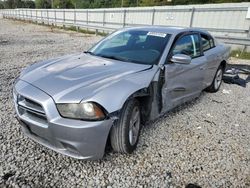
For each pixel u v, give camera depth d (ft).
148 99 10.26
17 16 142.10
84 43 46.01
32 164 8.97
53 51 35.29
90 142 8.09
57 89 8.48
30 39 50.06
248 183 8.60
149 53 11.73
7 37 52.29
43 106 8.09
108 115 8.15
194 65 13.66
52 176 8.41
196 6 46.29
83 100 7.95
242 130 12.65
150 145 10.65
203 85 16.05
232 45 39.45
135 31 13.71
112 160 9.45
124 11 63.05
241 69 25.86
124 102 8.61
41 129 8.39
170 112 14.47
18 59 28.68
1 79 19.70
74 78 9.19
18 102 9.00
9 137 10.75
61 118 7.98
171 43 12.14
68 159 9.37
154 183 8.36
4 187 7.75
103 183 8.22
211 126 12.91
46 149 9.95
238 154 10.36
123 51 12.36
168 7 51.88
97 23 74.02
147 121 11.05
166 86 11.37
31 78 9.59
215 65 17.16
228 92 19.06
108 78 9.26
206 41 16.40
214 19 44.01
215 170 9.21
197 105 15.90
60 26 86.48
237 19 40.70
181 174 8.89
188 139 11.38
